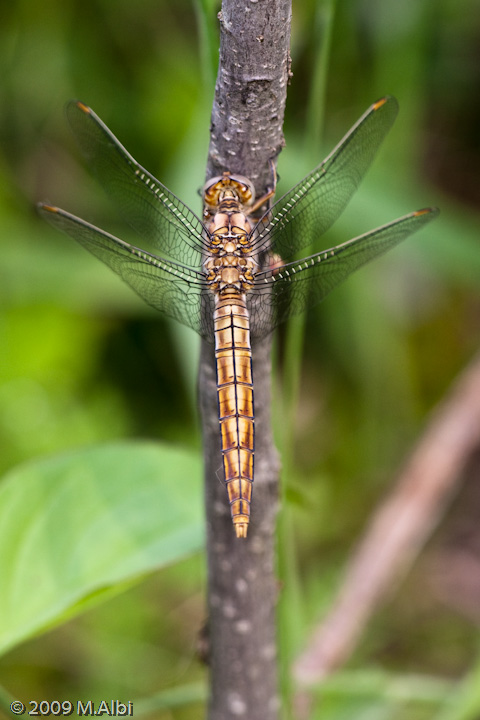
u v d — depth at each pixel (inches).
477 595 24.7
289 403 19.8
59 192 25.8
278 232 19.4
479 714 21.5
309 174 19.4
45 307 24.2
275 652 19.5
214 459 19.1
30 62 25.7
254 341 19.1
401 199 23.1
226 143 18.6
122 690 22.2
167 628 22.6
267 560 19.2
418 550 24.6
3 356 23.7
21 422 23.2
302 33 21.5
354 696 21.5
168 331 25.1
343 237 22.9
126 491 19.8
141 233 19.7
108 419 24.1
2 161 25.8
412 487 22.7
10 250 24.5
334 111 25.2
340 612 22.0
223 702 19.6
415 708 21.9
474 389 23.9
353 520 25.5
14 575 19.6
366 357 25.7
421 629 23.7
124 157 19.5
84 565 19.6
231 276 19.3
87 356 24.5
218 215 19.4
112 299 24.4
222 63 18.4
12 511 19.8
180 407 24.9
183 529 19.7
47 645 22.3
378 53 24.3
